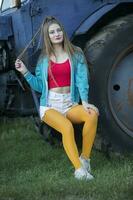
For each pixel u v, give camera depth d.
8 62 6.87
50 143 7.14
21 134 8.13
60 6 6.37
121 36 6.38
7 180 5.89
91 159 6.38
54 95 6.00
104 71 6.34
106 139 6.40
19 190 5.42
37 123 7.22
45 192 5.37
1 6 7.36
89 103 6.37
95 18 6.26
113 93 6.42
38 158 6.82
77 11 6.40
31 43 6.29
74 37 6.37
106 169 6.05
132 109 6.48
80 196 5.27
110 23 6.54
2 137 8.05
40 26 6.30
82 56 6.02
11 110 7.29
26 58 6.32
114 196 5.18
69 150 5.80
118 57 6.37
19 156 6.95
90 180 5.65
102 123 6.38
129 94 6.46
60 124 5.84
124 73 6.45
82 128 6.11
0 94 7.30
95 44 6.38
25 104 7.07
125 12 6.59
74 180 5.66
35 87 6.05
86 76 5.99
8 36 6.68
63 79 5.99
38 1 6.33
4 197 5.30
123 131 6.43
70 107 6.01
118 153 6.43
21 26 6.43
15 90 7.16
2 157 6.94
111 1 6.48
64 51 6.01
